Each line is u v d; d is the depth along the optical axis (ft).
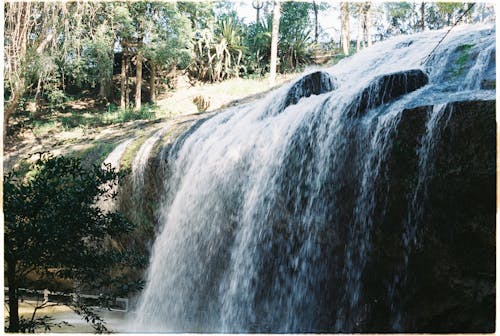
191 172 29.58
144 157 32.94
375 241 20.03
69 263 15.98
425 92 21.89
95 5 49.37
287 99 28.86
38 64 46.26
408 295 19.13
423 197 18.57
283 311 23.07
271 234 24.04
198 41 59.82
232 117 31.30
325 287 21.70
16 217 15.35
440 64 24.94
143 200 32.50
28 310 27.27
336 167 21.71
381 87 21.86
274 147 24.84
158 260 30.45
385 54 31.55
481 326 17.29
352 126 21.30
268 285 23.90
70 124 53.06
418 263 18.88
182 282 28.53
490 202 17.12
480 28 28.22
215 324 26.08
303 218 22.76
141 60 56.75
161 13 54.85
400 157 19.19
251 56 61.93
